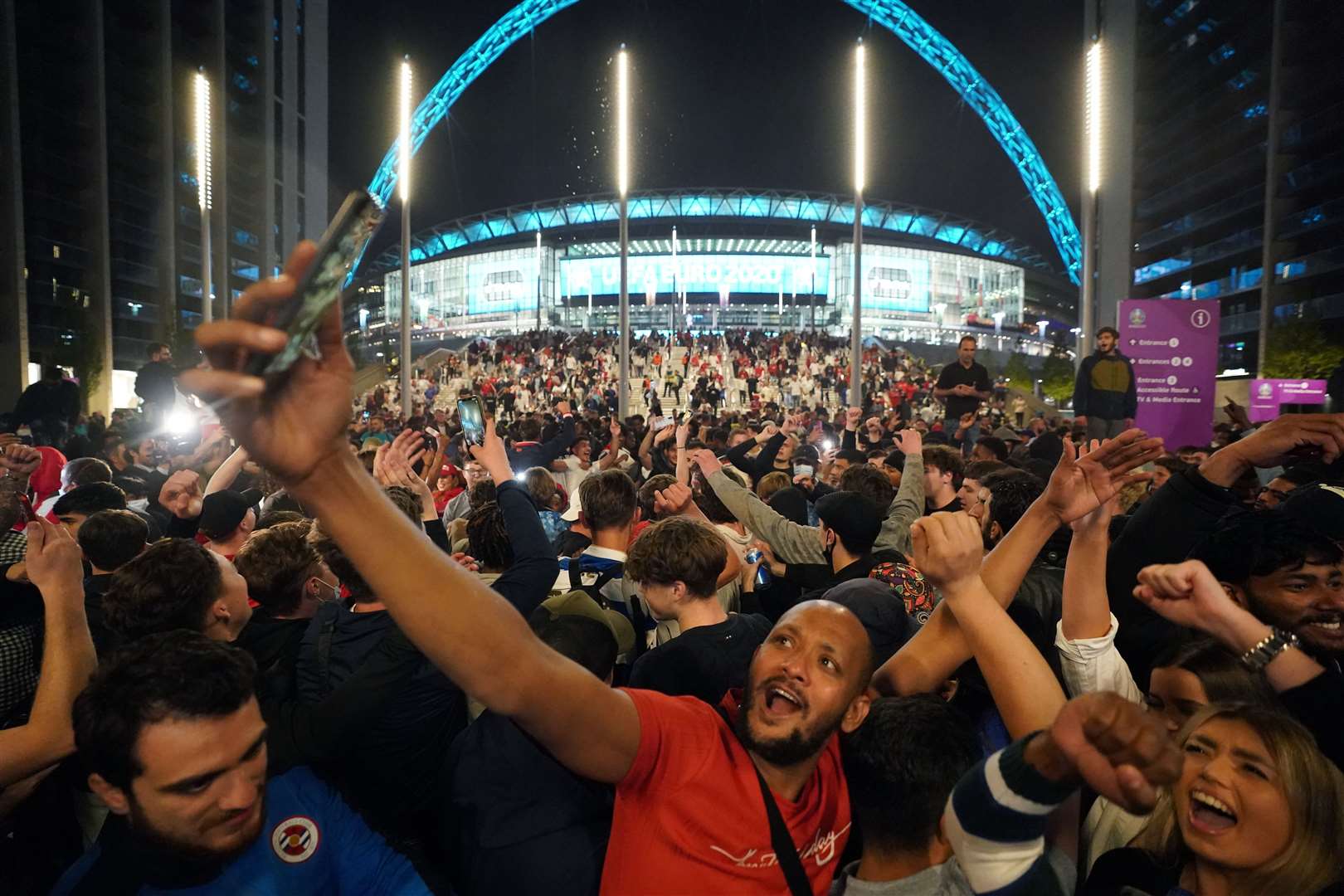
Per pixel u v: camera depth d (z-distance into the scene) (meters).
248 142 71.31
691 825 1.74
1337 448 2.74
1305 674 1.92
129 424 13.28
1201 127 60.75
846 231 121.94
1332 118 48.00
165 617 2.72
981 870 1.41
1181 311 9.98
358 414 25.16
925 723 2.04
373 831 2.36
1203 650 2.28
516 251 117.19
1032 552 2.31
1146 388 10.11
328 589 3.61
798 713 1.80
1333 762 1.89
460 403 3.24
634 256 115.50
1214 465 2.92
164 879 2.00
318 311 1.01
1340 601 2.43
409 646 2.42
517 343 64.69
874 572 4.14
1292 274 50.28
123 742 1.82
